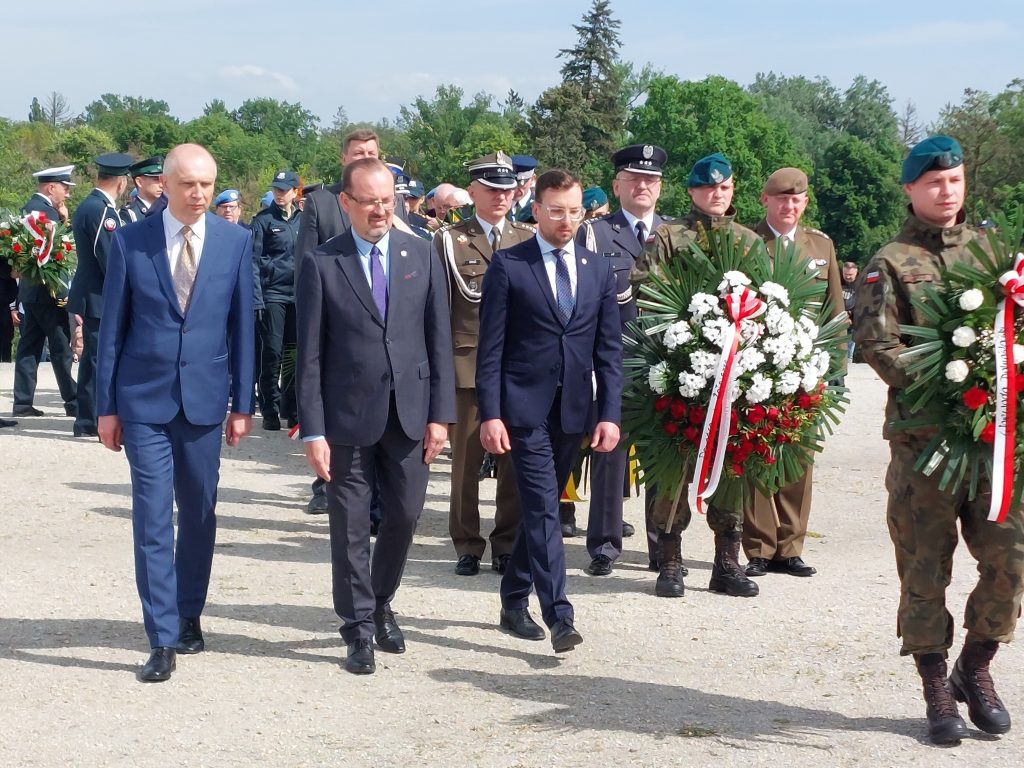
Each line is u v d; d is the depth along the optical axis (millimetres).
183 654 5715
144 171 11617
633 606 6613
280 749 4578
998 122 51781
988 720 4691
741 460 6086
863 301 4738
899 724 4840
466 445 7336
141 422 5480
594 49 78250
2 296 13391
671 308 6125
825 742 4629
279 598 6699
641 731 4742
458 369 7391
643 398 6176
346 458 5527
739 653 5785
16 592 6734
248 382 5734
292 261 12750
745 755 4492
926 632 4672
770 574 7320
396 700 5121
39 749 4566
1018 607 4668
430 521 8859
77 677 5383
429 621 6312
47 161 88000
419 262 5660
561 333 5797
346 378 5484
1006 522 4586
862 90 138000
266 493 9648
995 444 4371
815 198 78312
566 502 8367
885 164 77562
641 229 7926
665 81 71750
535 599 6863
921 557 4684
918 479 4656
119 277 5531
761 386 5906
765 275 6125
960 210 4793
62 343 13188
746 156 69938
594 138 77375
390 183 5500
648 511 7461
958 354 4465
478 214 7738
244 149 107188
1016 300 4395
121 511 8875
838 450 12367
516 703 5082
